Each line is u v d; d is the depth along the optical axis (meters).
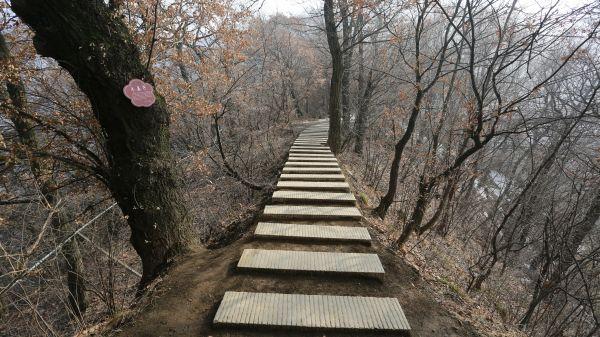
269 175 8.48
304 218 4.45
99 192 5.58
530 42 3.91
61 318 4.69
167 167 3.74
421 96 5.11
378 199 7.73
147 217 3.59
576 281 5.54
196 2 6.28
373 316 2.52
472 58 4.01
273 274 3.15
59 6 2.87
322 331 2.39
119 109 3.32
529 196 6.52
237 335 2.38
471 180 8.55
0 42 4.45
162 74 6.22
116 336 2.40
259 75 11.56
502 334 2.81
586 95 7.36
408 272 3.44
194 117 7.25
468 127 4.59
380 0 6.44
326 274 3.14
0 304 4.14
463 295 3.65
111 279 3.79
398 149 5.43
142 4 5.26
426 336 2.47
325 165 7.27
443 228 7.84
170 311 2.65
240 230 4.80
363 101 11.88
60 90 4.89
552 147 7.11
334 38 8.90
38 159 4.18
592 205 6.00
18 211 4.29
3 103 3.80
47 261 3.72
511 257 7.10
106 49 3.11
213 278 3.09
